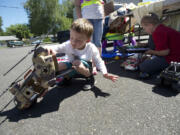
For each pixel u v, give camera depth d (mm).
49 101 1130
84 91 1272
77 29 1018
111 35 2809
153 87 1258
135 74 1657
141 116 860
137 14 2205
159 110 906
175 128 747
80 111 958
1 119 918
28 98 949
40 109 1021
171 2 1751
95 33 2148
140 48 1959
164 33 1325
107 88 1299
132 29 3074
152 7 1962
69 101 1105
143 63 1488
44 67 926
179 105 948
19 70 2182
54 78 974
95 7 1979
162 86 1259
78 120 867
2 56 4496
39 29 28297
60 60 2123
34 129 813
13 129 820
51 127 821
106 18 2805
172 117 832
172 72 1169
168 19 2551
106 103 1036
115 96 1133
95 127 797
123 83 1395
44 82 950
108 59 2625
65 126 821
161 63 1407
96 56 1295
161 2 1861
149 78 1490
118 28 2869
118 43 2957
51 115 937
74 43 1091
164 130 738
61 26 27797
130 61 1814
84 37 1075
